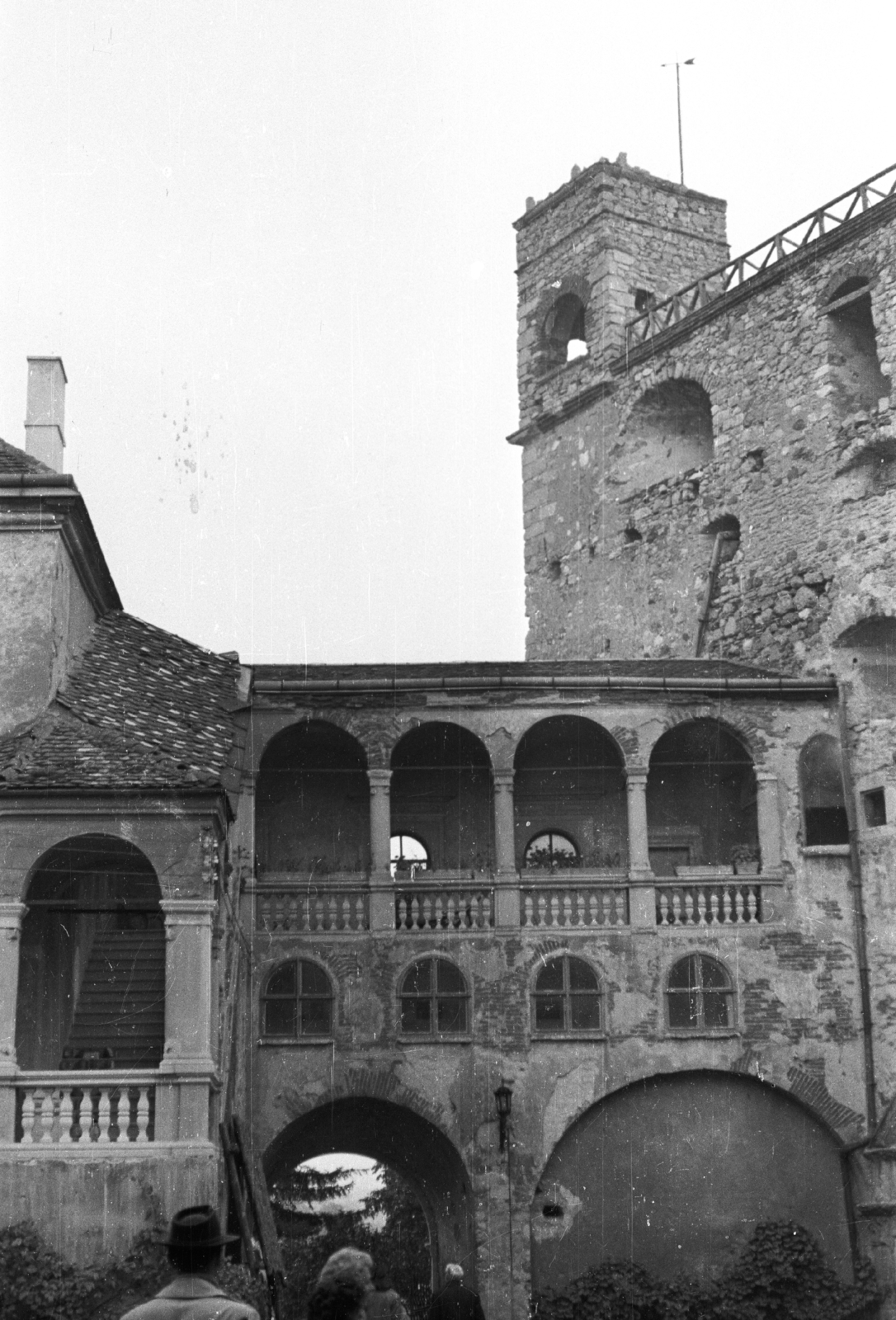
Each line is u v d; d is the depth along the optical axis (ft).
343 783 120.67
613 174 157.99
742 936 114.52
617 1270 107.65
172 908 79.41
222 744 93.30
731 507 137.49
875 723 119.55
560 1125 109.81
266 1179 109.70
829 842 121.19
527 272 165.99
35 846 79.71
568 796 122.21
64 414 108.88
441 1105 109.50
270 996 109.81
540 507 160.97
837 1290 108.68
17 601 90.33
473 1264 108.17
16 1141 77.15
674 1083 112.37
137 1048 92.02
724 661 127.24
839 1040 113.50
